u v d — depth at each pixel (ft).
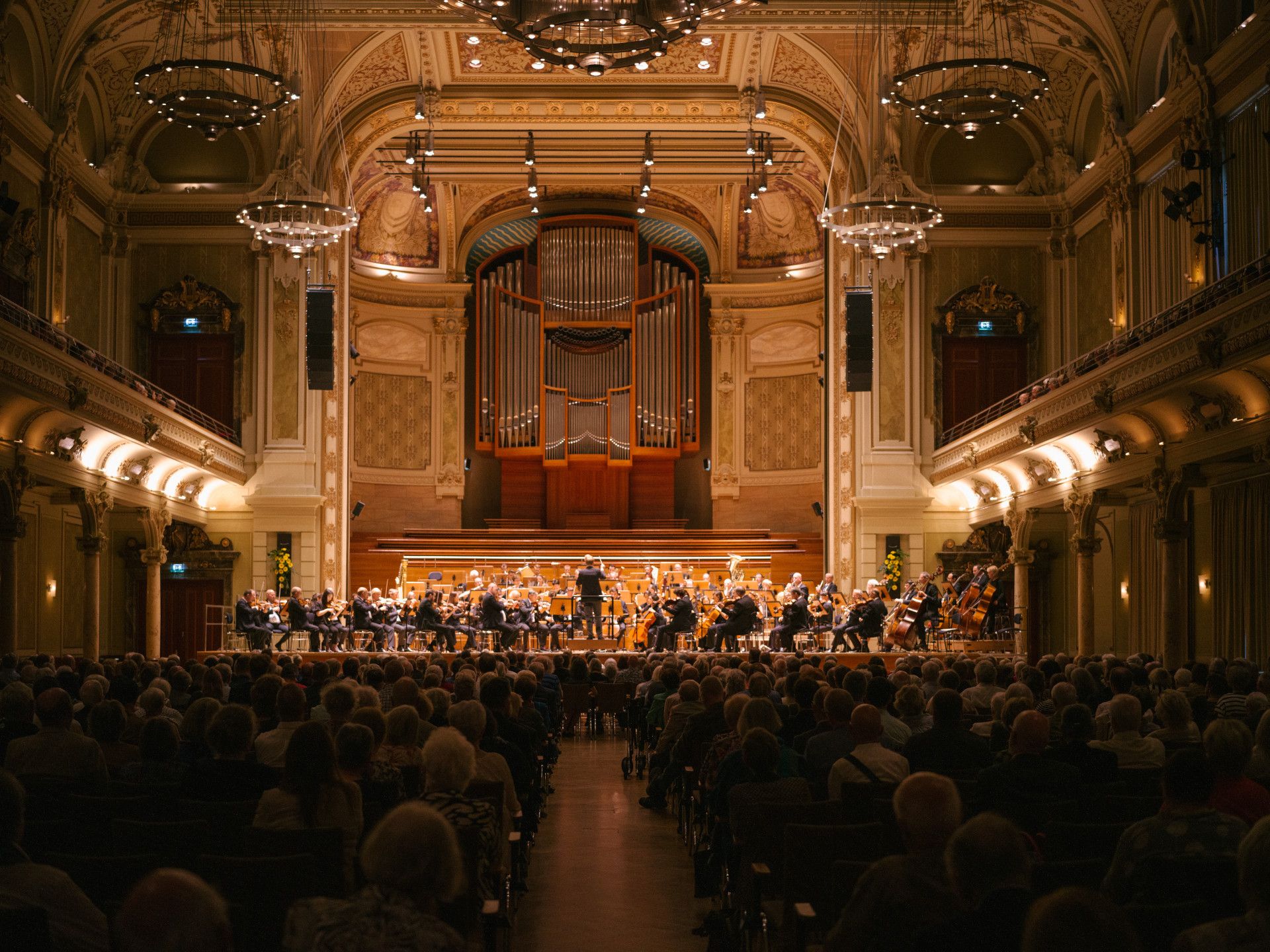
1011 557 94.17
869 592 85.87
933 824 13.50
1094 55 92.12
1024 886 11.25
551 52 61.05
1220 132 77.30
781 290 129.18
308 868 15.97
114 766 26.05
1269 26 69.51
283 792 18.60
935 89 100.63
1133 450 72.84
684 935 26.05
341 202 105.70
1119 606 94.38
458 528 128.47
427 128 105.91
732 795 22.43
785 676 40.52
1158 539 68.69
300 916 11.16
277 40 93.35
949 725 25.11
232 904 15.42
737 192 128.26
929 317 105.09
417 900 11.00
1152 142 87.56
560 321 130.00
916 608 86.84
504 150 116.88
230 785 21.18
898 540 103.19
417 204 127.65
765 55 98.63
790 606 84.94
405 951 10.66
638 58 61.41
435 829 11.08
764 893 21.63
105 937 13.94
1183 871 14.88
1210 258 78.48
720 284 129.80
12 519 68.13
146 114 103.65
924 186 105.40
